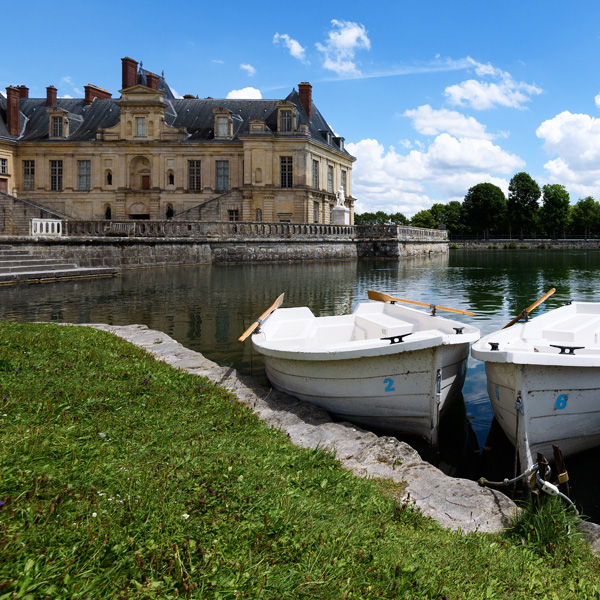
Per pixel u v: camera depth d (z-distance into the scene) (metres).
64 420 5.09
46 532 2.98
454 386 7.35
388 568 3.28
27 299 19.42
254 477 4.27
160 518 3.40
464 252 77.88
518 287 25.58
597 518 5.12
